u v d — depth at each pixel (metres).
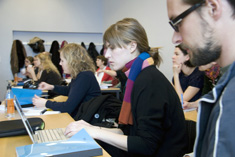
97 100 1.60
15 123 1.24
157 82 1.02
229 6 0.49
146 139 0.95
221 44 0.52
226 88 0.45
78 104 1.91
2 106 1.94
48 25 6.66
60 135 1.09
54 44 6.51
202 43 0.54
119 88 3.94
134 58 1.18
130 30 1.14
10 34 6.30
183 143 1.03
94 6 7.11
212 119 0.46
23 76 6.31
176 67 2.44
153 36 4.30
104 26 7.00
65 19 6.82
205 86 2.06
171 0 0.58
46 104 1.85
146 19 4.52
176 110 1.04
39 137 1.07
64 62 2.03
